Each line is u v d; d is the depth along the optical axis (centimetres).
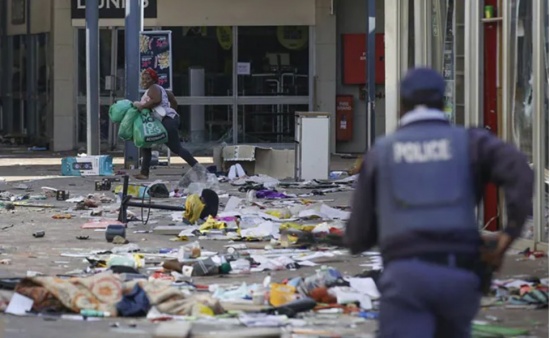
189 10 7606
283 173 5747
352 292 2386
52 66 7762
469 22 3359
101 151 7675
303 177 5522
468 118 3372
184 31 7656
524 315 2234
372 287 2447
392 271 1339
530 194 1362
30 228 3781
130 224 3844
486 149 1369
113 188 5166
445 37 3550
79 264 2975
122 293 2323
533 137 3048
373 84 6856
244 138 7706
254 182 5325
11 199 4716
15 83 8600
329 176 5634
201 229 3591
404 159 1370
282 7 7625
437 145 1372
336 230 3288
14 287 2508
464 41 3412
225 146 5838
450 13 3516
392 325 1334
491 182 1392
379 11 7700
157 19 7600
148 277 2698
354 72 7688
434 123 1395
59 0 7662
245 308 2309
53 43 7712
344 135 7706
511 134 3206
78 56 7688
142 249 3231
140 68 6225
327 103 7688
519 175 1355
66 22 7675
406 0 3825
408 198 1353
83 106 7731
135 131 5484
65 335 2098
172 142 5534
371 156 1392
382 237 1366
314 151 5522
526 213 1359
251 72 7694
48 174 5984
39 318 2261
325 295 2370
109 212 4225
